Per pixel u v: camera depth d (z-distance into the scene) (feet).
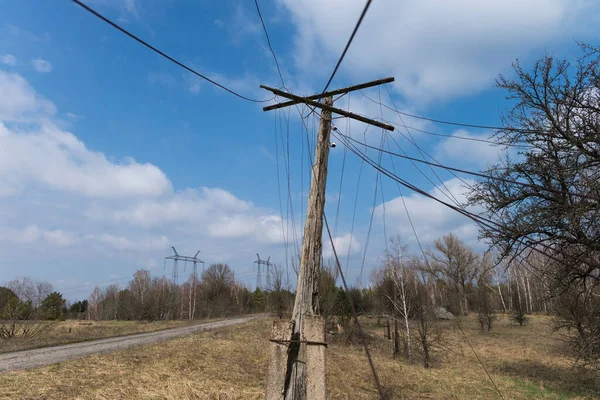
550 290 45.52
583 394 46.75
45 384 37.58
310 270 21.36
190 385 38.14
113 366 47.70
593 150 39.14
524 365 66.95
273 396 19.22
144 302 228.43
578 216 35.91
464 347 89.56
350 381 46.37
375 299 128.98
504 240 43.32
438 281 185.98
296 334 20.26
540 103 42.57
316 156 23.63
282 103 25.41
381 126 24.99
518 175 44.68
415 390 45.88
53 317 185.37
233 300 277.64
